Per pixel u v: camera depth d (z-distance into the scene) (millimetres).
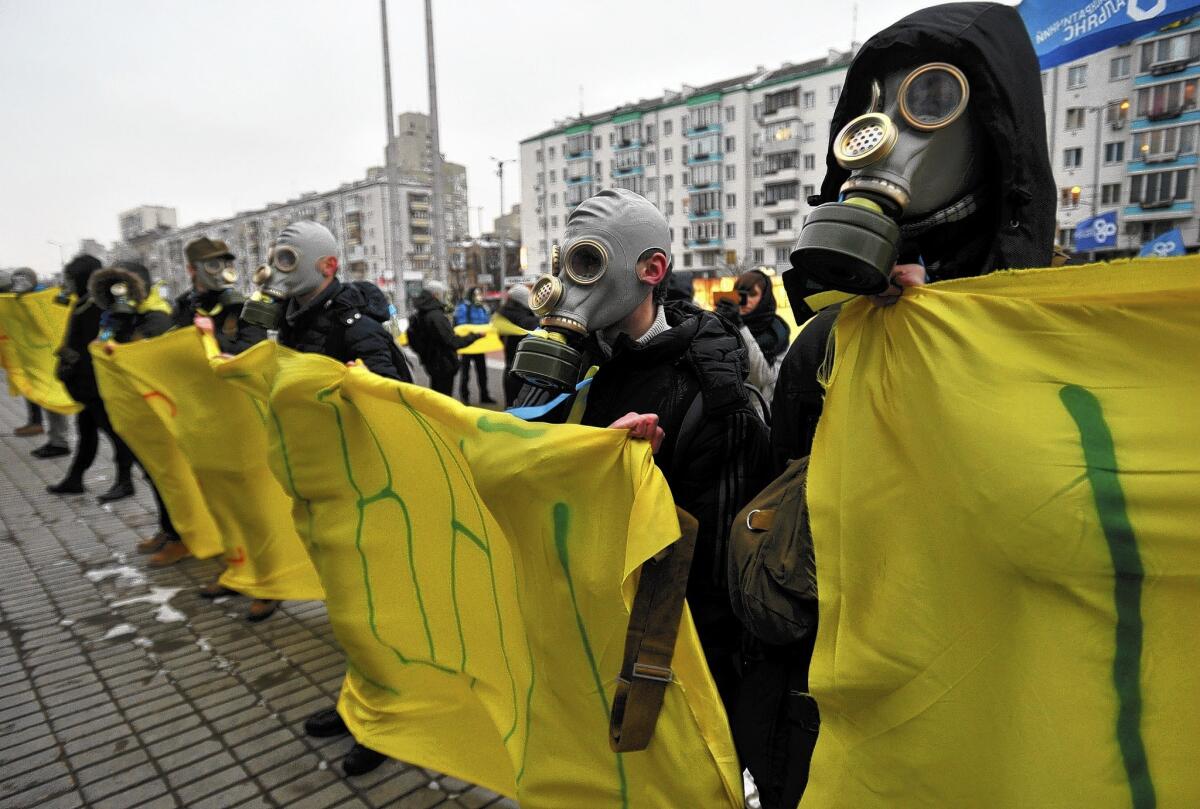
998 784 868
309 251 2639
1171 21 1895
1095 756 793
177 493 3803
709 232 45656
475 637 1897
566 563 1314
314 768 2377
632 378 1537
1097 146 26219
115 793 2287
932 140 912
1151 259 737
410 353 15227
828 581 1038
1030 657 827
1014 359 828
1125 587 769
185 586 3908
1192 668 755
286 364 2158
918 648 922
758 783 1302
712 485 1465
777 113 41688
